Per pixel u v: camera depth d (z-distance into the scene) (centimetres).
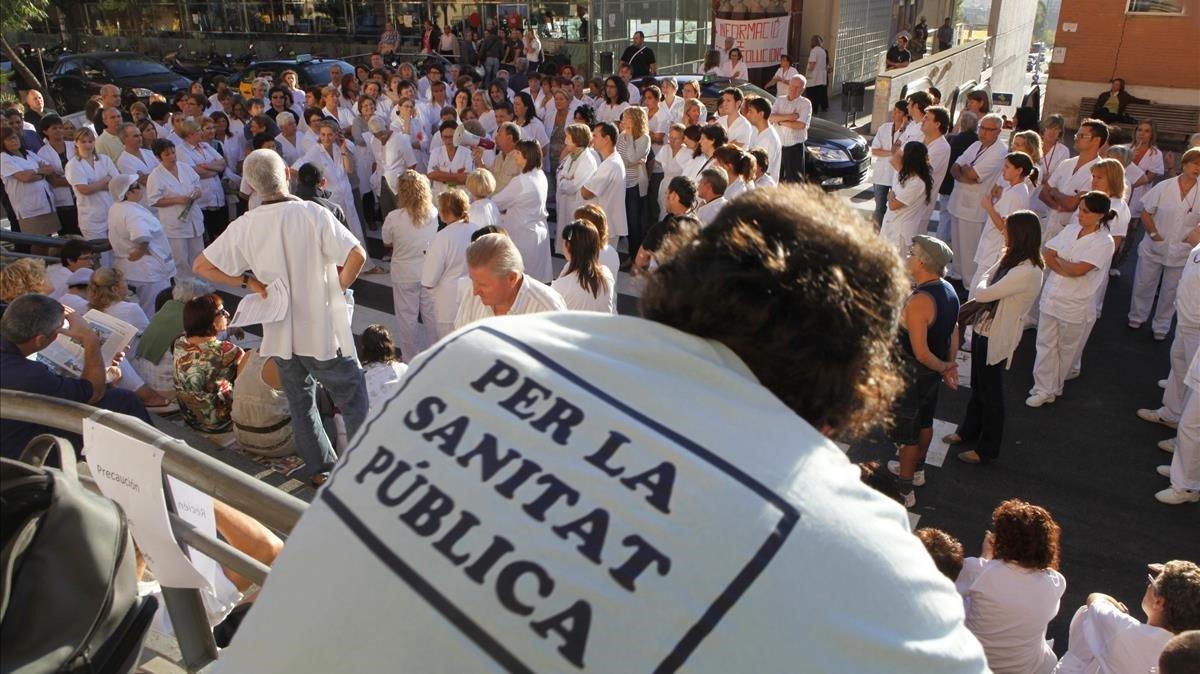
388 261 1036
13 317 394
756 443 84
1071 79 1653
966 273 901
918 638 80
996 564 383
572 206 984
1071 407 679
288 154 1073
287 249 468
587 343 93
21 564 118
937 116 866
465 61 2017
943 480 588
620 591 76
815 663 76
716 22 1966
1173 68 1555
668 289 94
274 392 554
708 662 75
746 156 785
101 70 1906
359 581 83
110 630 126
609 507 80
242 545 232
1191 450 542
